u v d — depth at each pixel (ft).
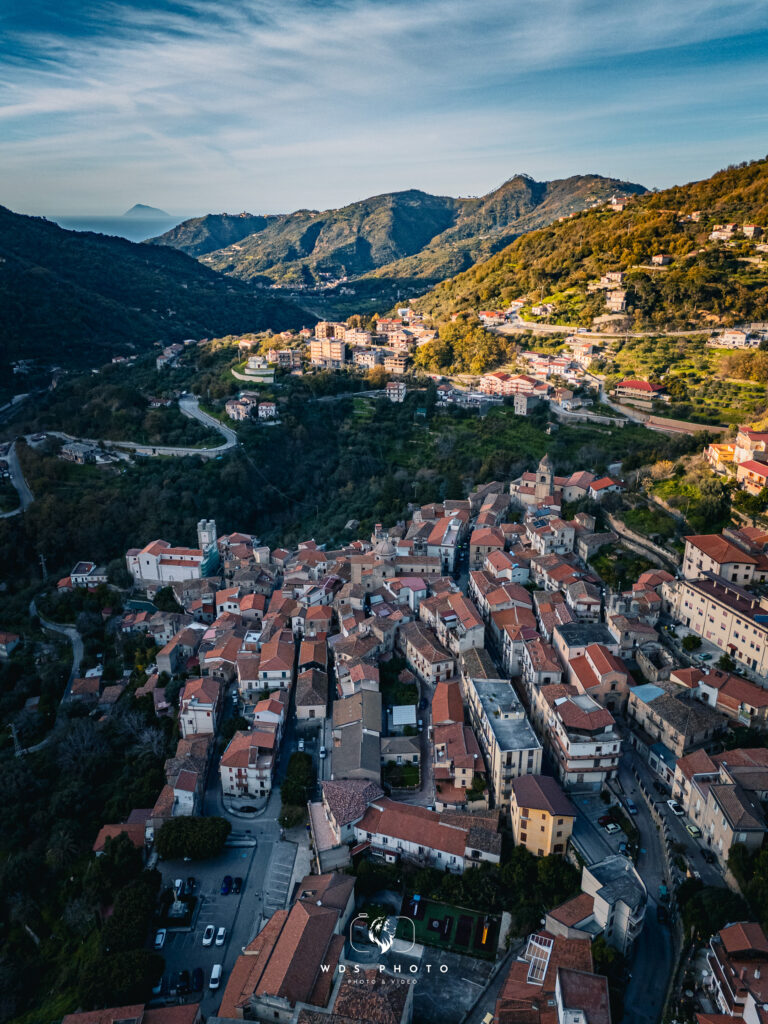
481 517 621.72
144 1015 272.51
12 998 329.31
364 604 536.42
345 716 424.05
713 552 438.40
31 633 610.65
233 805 402.31
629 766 368.27
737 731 357.00
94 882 357.20
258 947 303.27
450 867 340.18
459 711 412.16
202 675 499.51
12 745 494.59
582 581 479.00
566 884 305.32
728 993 246.27
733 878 290.56
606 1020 240.32
